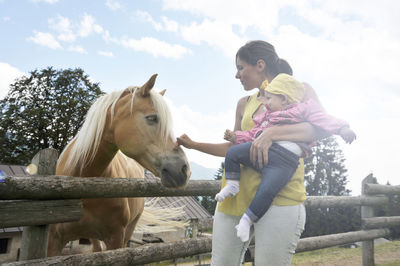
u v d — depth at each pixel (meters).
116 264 1.91
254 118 1.52
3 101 26.48
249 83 1.63
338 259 4.68
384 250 5.25
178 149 1.88
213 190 2.71
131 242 6.77
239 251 1.46
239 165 1.39
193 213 17.58
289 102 1.42
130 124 1.92
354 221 27.25
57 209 1.71
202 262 14.98
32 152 24.28
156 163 1.85
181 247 2.37
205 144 1.70
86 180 1.84
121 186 2.01
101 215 2.32
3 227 1.49
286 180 1.26
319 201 3.59
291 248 1.31
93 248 3.35
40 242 1.69
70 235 2.40
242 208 1.41
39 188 1.60
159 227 3.74
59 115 25.17
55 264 1.65
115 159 2.73
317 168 36.75
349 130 1.23
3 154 23.89
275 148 1.31
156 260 2.18
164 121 1.89
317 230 27.92
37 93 26.67
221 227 1.47
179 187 1.81
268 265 1.29
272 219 1.29
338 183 35.53
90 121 2.12
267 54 1.58
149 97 1.97
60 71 27.50
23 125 24.59
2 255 13.57
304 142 1.33
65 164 2.30
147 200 3.99
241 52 1.61
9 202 1.54
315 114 1.32
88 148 2.08
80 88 26.78
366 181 4.54
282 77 1.43
